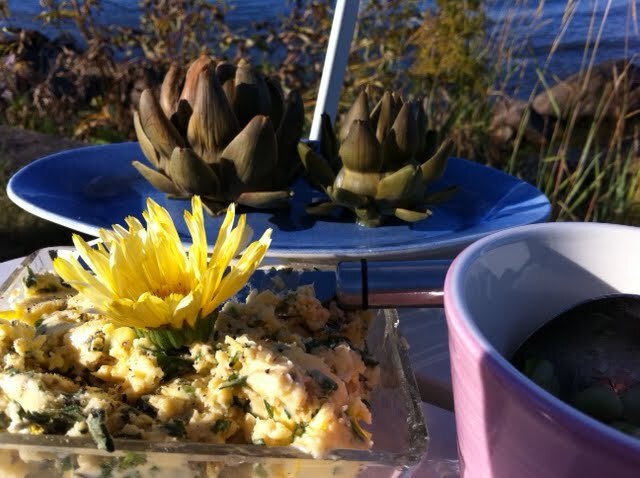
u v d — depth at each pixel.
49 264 0.55
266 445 0.37
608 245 0.40
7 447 0.37
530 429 0.28
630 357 0.36
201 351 0.41
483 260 0.38
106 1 2.69
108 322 0.44
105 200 0.81
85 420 0.37
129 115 2.44
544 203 0.77
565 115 2.15
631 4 1.82
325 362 0.43
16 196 0.73
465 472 0.35
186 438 0.38
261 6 2.70
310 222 0.77
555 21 2.10
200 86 0.76
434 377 0.57
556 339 0.38
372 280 0.46
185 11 2.39
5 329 0.42
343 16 1.04
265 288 0.53
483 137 2.13
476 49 2.13
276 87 0.85
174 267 0.42
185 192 0.78
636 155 1.99
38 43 2.62
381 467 0.37
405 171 0.74
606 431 0.26
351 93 2.12
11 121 2.56
